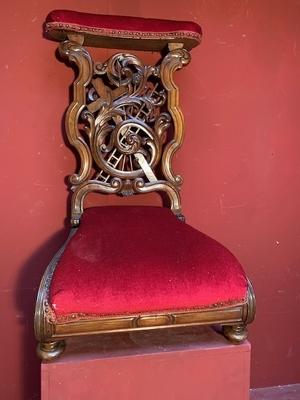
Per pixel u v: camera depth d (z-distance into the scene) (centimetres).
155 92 113
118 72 109
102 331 79
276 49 127
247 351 90
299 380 138
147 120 112
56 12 100
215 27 122
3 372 120
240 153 128
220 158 127
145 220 99
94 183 110
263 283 134
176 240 88
